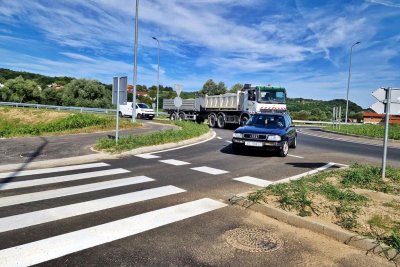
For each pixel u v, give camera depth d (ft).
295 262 12.21
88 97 231.50
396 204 18.06
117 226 15.06
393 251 12.66
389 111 23.95
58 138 49.57
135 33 74.38
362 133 88.12
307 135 81.82
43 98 239.71
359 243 13.57
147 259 12.05
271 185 21.18
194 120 104.88
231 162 33.12
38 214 16.37
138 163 31.27
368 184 22.57
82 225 15.07
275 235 14.61
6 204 17.85
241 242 13.76
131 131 62.49
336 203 17.87
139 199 19.27
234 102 83.97
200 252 12.75
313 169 30.40
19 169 27.71
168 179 24.67
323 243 13.93
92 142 44.60
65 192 20.42
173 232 14.58
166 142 44.70
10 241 13.21
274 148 36.68
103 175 25.64
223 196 20.38
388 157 43.86
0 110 135.44
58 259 11.85
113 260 11.89
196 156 36.45
